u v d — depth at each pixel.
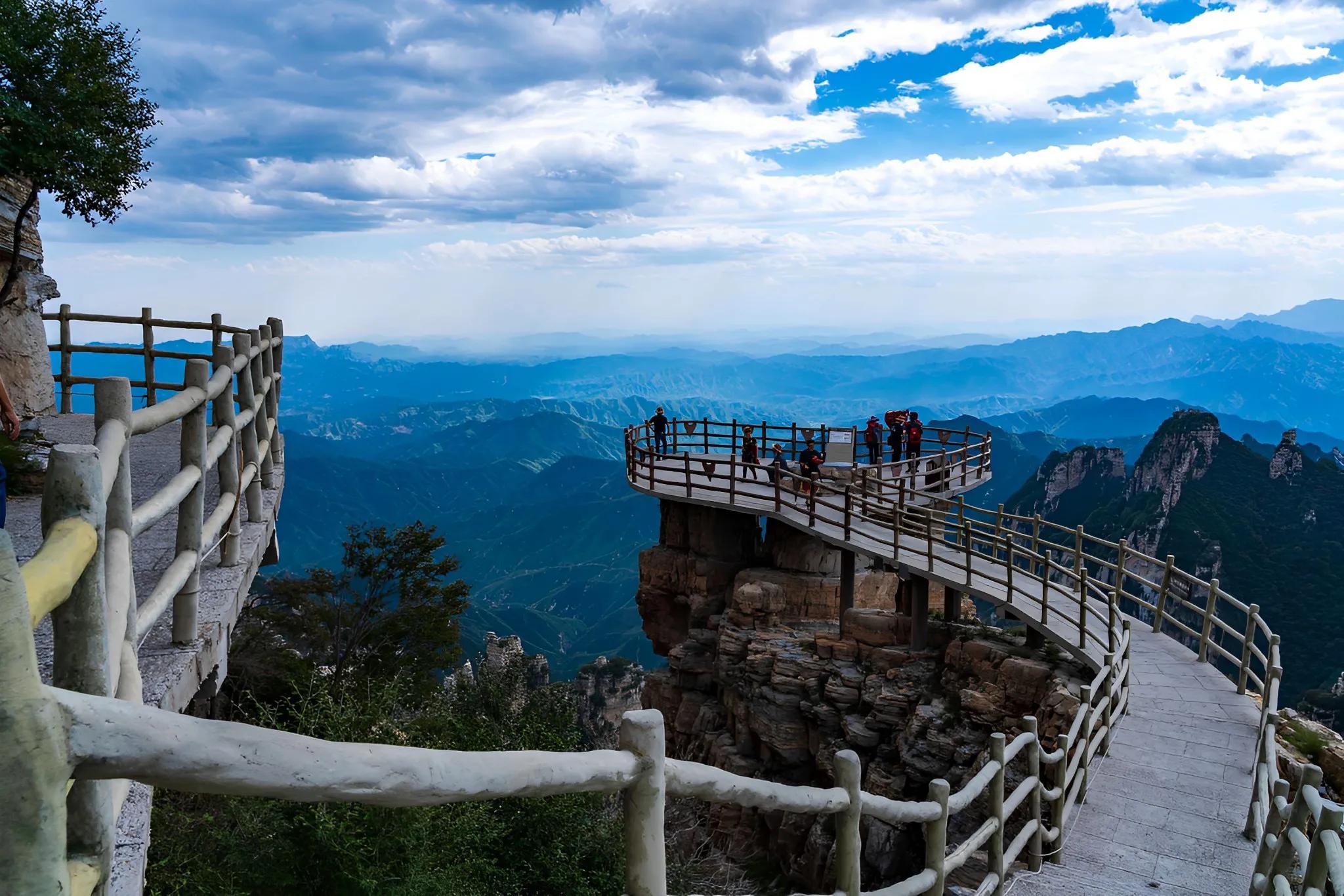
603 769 3.22
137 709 1.85
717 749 27.00
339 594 32.38
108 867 2.37
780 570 28.92
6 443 11.16
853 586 25.59
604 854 15.53
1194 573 157.38
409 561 32.84
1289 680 133.50
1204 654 18.11
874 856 20.70
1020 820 17.92
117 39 14.16
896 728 22.30
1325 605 143.00
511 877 14.12
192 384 5.72
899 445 31.59
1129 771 12.88
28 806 1.61
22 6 12.91
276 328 13.52
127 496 3.79
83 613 2.50
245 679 21.84
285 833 11.44
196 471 5.63
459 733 20.06
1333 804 5.46
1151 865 10.15
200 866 10.82
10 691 1.60
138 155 14.57
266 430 11.10
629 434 31.80
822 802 4.77
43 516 2.43
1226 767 13.02
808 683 24.45
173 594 5.21
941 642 23.34
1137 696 16.12
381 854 11.60
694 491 30.16
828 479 27.83
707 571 30.34
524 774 2.83
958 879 16.20
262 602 32.03
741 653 26.56
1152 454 192.88
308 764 2.12
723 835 24.92
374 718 14.59
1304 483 169.75
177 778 1.89
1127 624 16.14
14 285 16.50
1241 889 9.62
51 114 13.23
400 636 33.00
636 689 81.38
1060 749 10.42
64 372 17.91
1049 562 18.80
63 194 13.93
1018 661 19.86
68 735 1.71
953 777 20.05
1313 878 5.71
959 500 24.25
